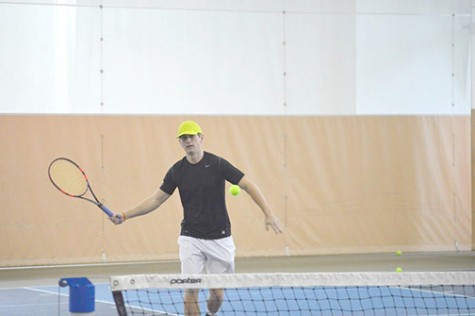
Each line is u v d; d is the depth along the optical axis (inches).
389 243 1203.9
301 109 1179.9
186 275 410.0
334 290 756.0
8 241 1064.8
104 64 1110.4
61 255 1080.2
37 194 1076.5
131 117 1114.7
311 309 644.7
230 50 1155.3
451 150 1231.5
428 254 1192.2
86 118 1099.3
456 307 639.8
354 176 1194.6
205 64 1147.3
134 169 1111.6
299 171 1173.7
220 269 489.4
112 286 395.9
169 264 1079.6
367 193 1197.7
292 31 1178.6
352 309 639.8
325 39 1188.5
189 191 480.4
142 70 1123.3
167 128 1127.0
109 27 1113.4
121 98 1114.1
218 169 478.9
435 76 1225.4
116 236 1103.0
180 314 598.9
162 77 1130.0
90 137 1099.3
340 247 1185.4
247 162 1155.3
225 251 485.1
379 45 1206.9
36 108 1082.7
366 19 1202.6
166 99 1130.7
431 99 1225.4
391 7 1211.9
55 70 1091.9
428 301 676.1
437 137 1225.4
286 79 1174.3
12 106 1074.1
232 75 1155.9
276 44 1171.3
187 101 1138.0
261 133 1162.0
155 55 1128.2
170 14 1135.6
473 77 1211.9
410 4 1218.6
